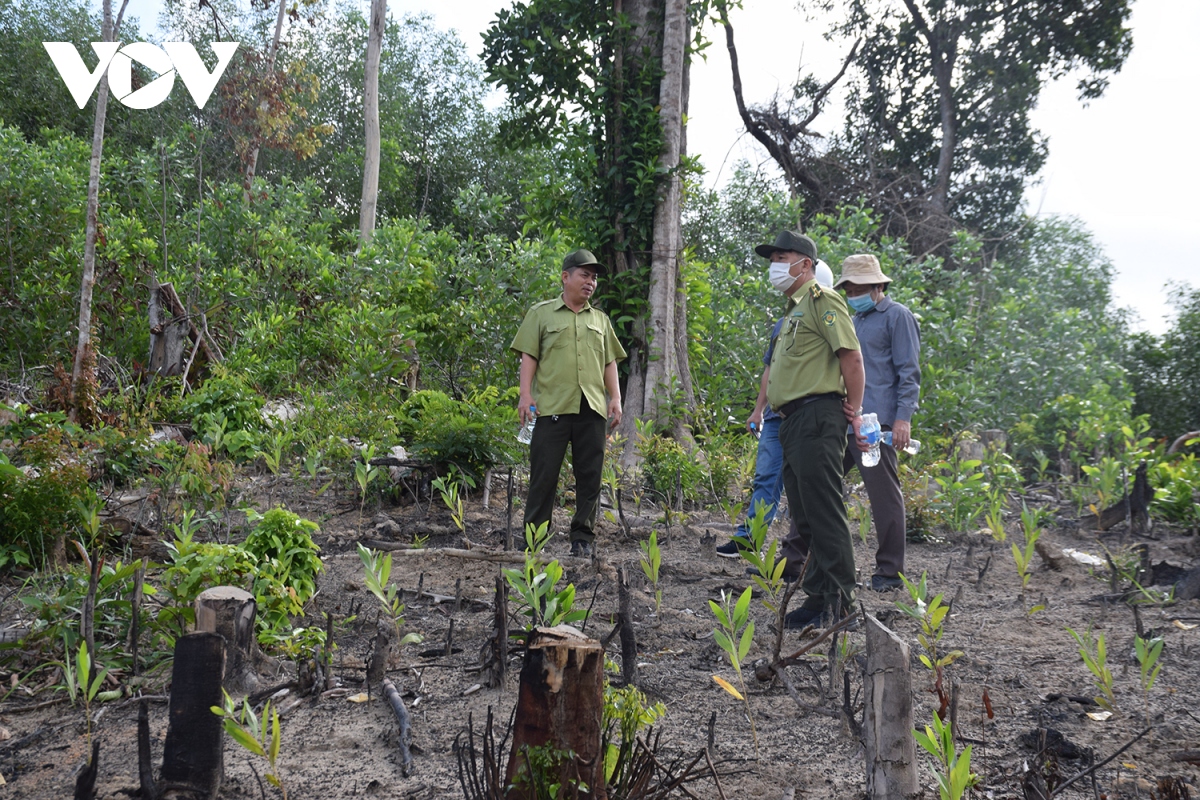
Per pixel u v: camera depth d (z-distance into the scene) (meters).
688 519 6.36
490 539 5.47
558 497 6.62
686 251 10.22
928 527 6.29
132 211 14.55
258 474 6.97
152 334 9.45
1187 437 8.36
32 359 10.35
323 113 29.83
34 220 12.96
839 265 11.91
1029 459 10.47
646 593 4.32
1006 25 22.88
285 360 10.18
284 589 3.28
